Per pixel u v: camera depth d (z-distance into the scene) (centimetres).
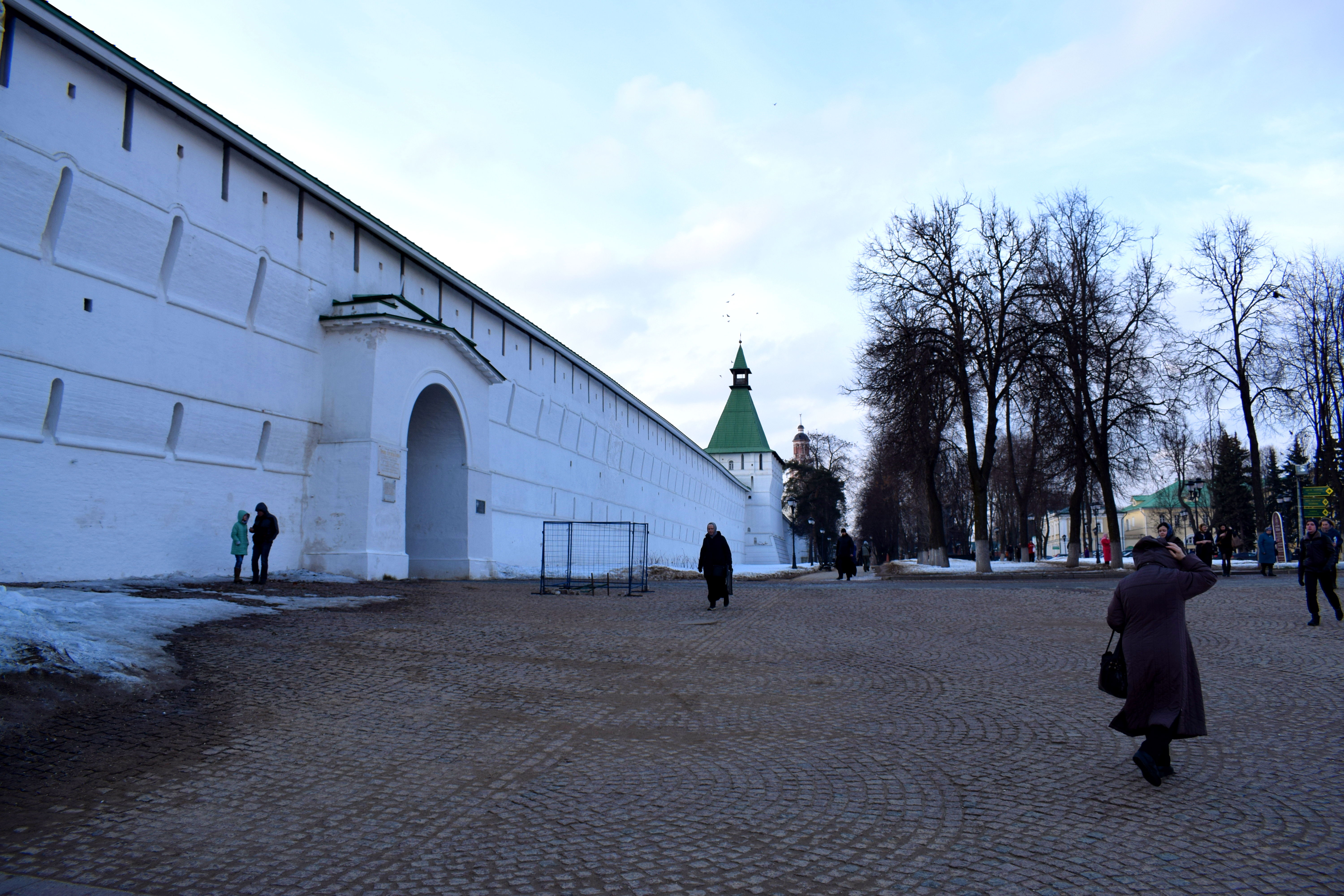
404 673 1048
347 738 777
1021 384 3491
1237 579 2747
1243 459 6894
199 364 2145
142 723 785
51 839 549
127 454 1945
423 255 3098
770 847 529
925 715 865
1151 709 624
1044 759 701
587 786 658
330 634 1300
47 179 1764
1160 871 478
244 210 2311
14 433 1695
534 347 4081
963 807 590
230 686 935
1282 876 469
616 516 5344
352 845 544
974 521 3503
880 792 627
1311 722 807
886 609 1858
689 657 1213
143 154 1997
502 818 590
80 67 1845
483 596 2091
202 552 2136
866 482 8212
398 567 2577
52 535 1767
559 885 480
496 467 3625
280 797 630
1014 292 3438
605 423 5128
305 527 2503
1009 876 475
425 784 662
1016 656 1206
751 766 703
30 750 700
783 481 12031
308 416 2522
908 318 3491
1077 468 3909
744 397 11406
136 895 473
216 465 2194
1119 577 3075
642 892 469
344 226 2733
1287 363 3638
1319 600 1889
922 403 3434
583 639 1361
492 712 882
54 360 1777
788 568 6812
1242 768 666
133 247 1964
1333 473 4128
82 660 899
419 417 3033
